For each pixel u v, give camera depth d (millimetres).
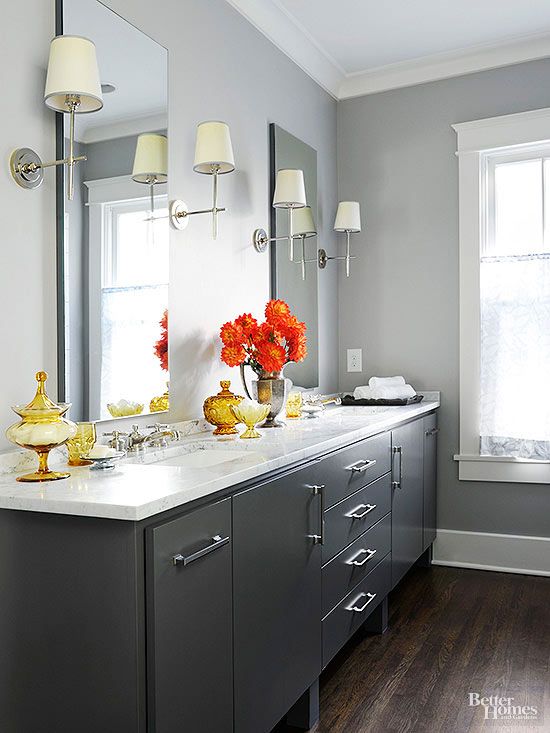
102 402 2033
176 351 2402
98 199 2023
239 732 1693
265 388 2568
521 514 3523
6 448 1743
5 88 1744
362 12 3066
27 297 1810
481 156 3578
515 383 3486
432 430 3559
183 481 1569
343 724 2100
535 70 3438
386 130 3768
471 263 3551
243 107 2854
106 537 1394
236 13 2809
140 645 1375
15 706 1511
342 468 2357
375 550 2701
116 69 2109
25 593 1483
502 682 2346
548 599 3127
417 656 2559
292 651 1973
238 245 2811
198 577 1530
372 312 3816
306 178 3412
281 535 1913
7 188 1753
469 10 3070
